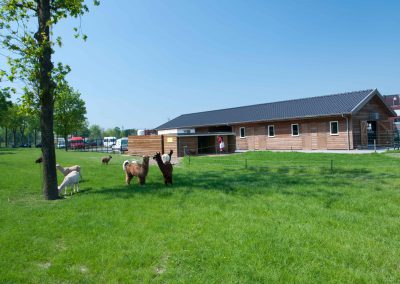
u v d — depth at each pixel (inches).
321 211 281.1
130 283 164.6
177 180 483.8
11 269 185.3
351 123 1044.5
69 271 180.5
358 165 601.0
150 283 163.3
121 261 188.5
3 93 390.0
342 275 163.5
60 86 408.8
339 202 313.3
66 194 409.4
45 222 273.3
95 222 267.1
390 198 325.1
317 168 569.9
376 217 261.7
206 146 1277.1
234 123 1382.9
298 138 1191.6
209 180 474.3
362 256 185.9
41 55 384.2
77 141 2223.2
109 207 317.7
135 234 233.9
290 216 267.4
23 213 305.7
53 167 389.1
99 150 1857.8
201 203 321.1
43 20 398.0
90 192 407.8
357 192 354.6
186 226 246.7
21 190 439.5
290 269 171.3
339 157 764.6
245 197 345.4
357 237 214.2
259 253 191.3
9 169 706.2
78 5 425.4
